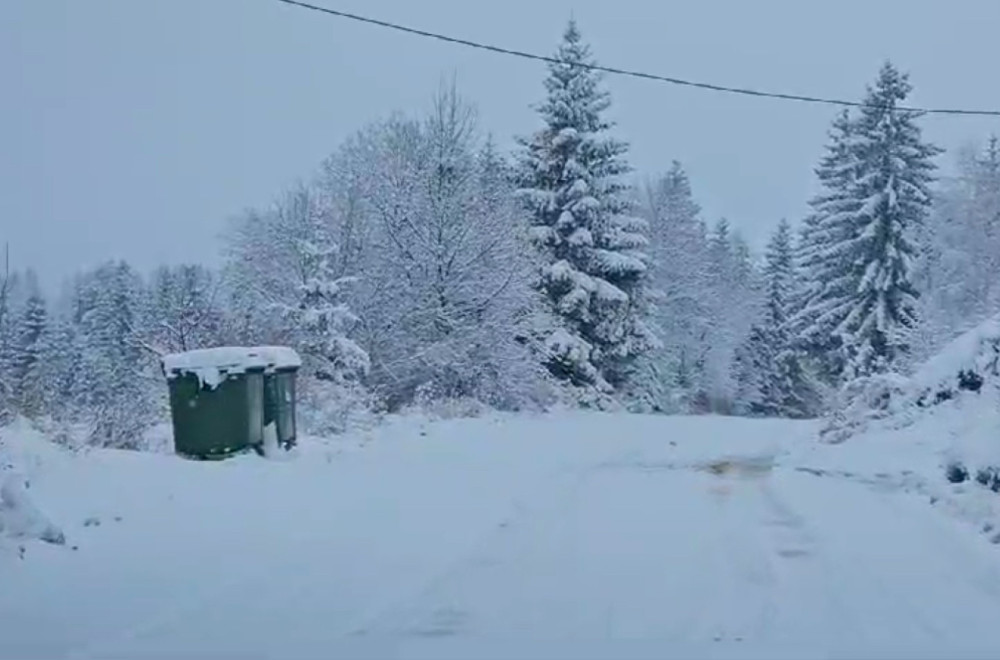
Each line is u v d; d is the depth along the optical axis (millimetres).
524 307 34875
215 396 16188
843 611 8336
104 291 64875
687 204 60719
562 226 40938
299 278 31781
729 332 63688
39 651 6980
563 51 42594
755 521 12516
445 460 18031
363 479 15109
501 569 9758
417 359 32219
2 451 13062
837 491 15094
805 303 50188
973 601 8664
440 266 33188
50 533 10102
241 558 9914
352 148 35594
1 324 31859
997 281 41469
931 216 46000
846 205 45500
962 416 20125
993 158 46125
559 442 22438
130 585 8805
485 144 36812
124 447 17078
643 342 42250
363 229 33719
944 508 13219
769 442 23516
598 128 42531
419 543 10875
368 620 7949
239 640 7332
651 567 9891
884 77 45438
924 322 38031
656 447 22141
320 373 26688
